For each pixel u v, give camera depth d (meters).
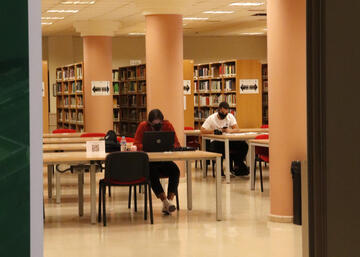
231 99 14.28
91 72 16.00
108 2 12.70
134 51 21.17
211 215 7.89
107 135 8.38
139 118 16.66
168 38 11.38
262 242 6.29
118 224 7.40
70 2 12.68
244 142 11.76
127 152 7.09
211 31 19.73
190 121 15.23
